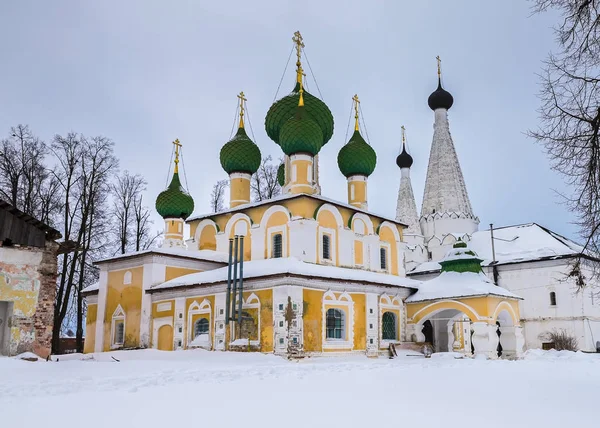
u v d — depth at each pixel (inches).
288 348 925.2
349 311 1062.4
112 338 1190.9
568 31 440.8
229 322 1000.2
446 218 1829.5
